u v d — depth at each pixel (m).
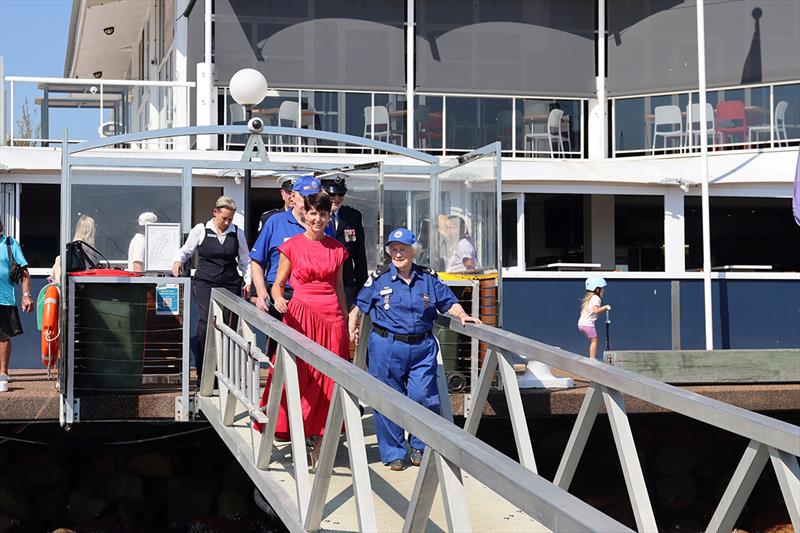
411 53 15.73
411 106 15.72
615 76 16.42
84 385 8.89
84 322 8.89
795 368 11.31
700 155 16.03
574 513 3.20
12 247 10.09
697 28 15.87
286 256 7.03
